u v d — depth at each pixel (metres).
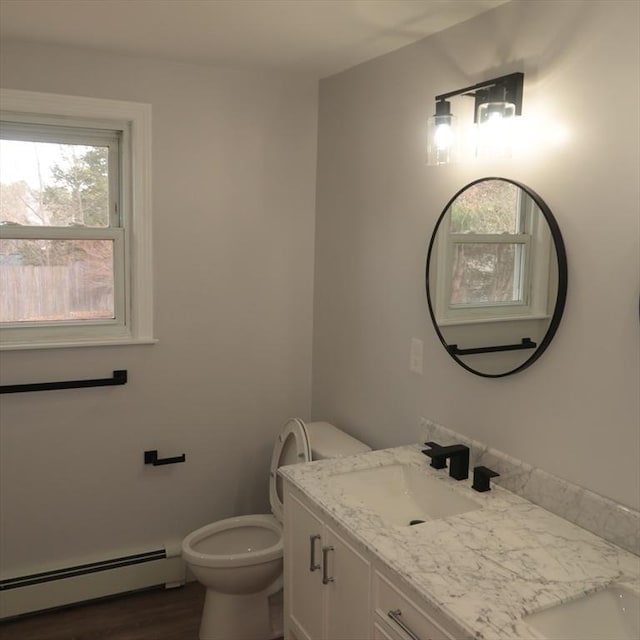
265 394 3.13
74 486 2.82
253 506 3.16
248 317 3.04
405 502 2.16
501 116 1.84
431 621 1.41
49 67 2.56
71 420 2.78
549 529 1.71
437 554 1.58
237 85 2.88
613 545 1.63
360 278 2.76
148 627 2.69
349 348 2.87
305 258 3.13
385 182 2.56
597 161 1.65
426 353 2.36
